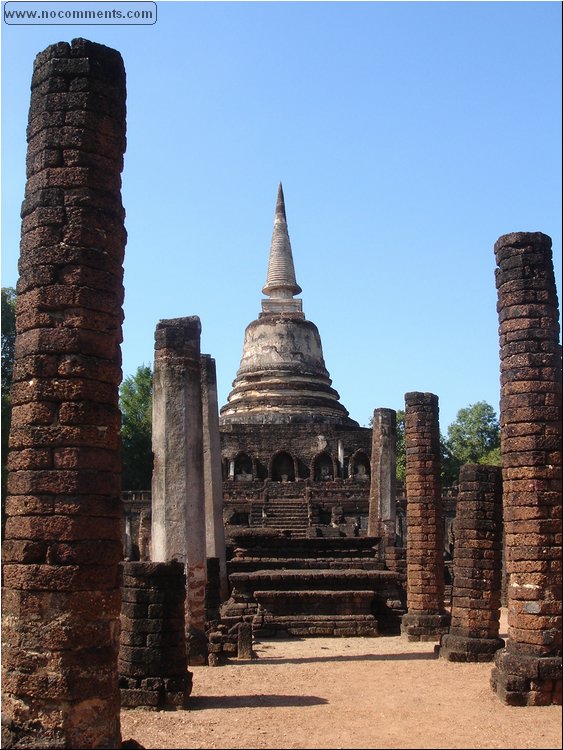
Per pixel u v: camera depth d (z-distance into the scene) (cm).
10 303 4650
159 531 2283
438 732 1402
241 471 6303
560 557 1709
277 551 3812
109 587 1201
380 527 3891
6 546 1206
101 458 1221
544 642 1669
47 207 1257
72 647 1152
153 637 1662
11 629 1172
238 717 1550
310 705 1659
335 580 3058
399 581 3309
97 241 1262
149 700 1627
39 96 1305
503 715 1548
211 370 3147
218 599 2747
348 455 6262
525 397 1762
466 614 2280
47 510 1178
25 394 1223
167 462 2309
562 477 1738
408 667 2156
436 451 2923
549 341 1784
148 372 7825
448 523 5531
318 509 5478
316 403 6619
